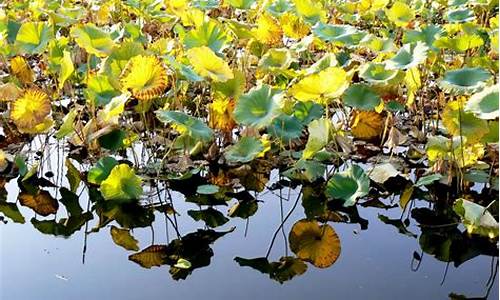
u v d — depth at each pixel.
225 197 2.73
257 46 3.66
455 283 2.11
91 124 3.07
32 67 4.77
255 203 2.68
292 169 2.88
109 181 2.59
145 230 2.49
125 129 3.31
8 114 3.48
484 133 2.52
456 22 4.06
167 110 3.00
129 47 3.02
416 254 2.29
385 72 2.93
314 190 2.77
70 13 4.10
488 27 4.56
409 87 3.10
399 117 3.61
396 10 3.99
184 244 2.38
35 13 4.55
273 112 2.64
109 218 2.59
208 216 2.58
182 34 3.53
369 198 2.70
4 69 4.20
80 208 2.68
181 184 2.83
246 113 2.71
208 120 3.21
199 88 3.79
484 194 2.67
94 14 5.03
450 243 2.35
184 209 2.63
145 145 3.19
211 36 3.33
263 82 3.32
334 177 2.66
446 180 2.73
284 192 2.77
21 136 3.41
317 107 3.05
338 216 2.56
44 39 3.44
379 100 2.94
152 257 2.30
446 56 4.36
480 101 2.40
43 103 2.98
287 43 4.82
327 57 3.02
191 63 2.93
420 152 3.06
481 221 2.25
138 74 2.61
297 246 2.36
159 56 3.04
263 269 2.21
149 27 4.67
